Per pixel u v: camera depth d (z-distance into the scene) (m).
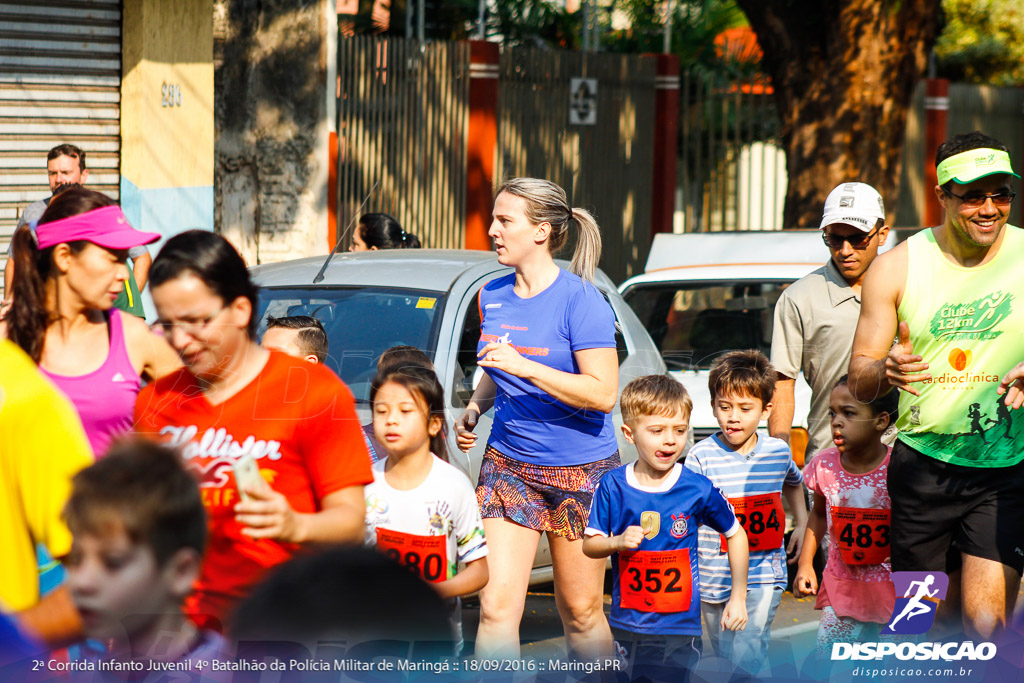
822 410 11.62
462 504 8.60
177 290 6.27
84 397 6.89
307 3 25.47
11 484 6.23
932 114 40.62
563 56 30.52
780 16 25.09
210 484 6.28
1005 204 8.43
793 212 25.47
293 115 25.73
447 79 27.78
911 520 9.02
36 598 6.29
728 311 16.17
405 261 12.77
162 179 22.95
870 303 9.04
